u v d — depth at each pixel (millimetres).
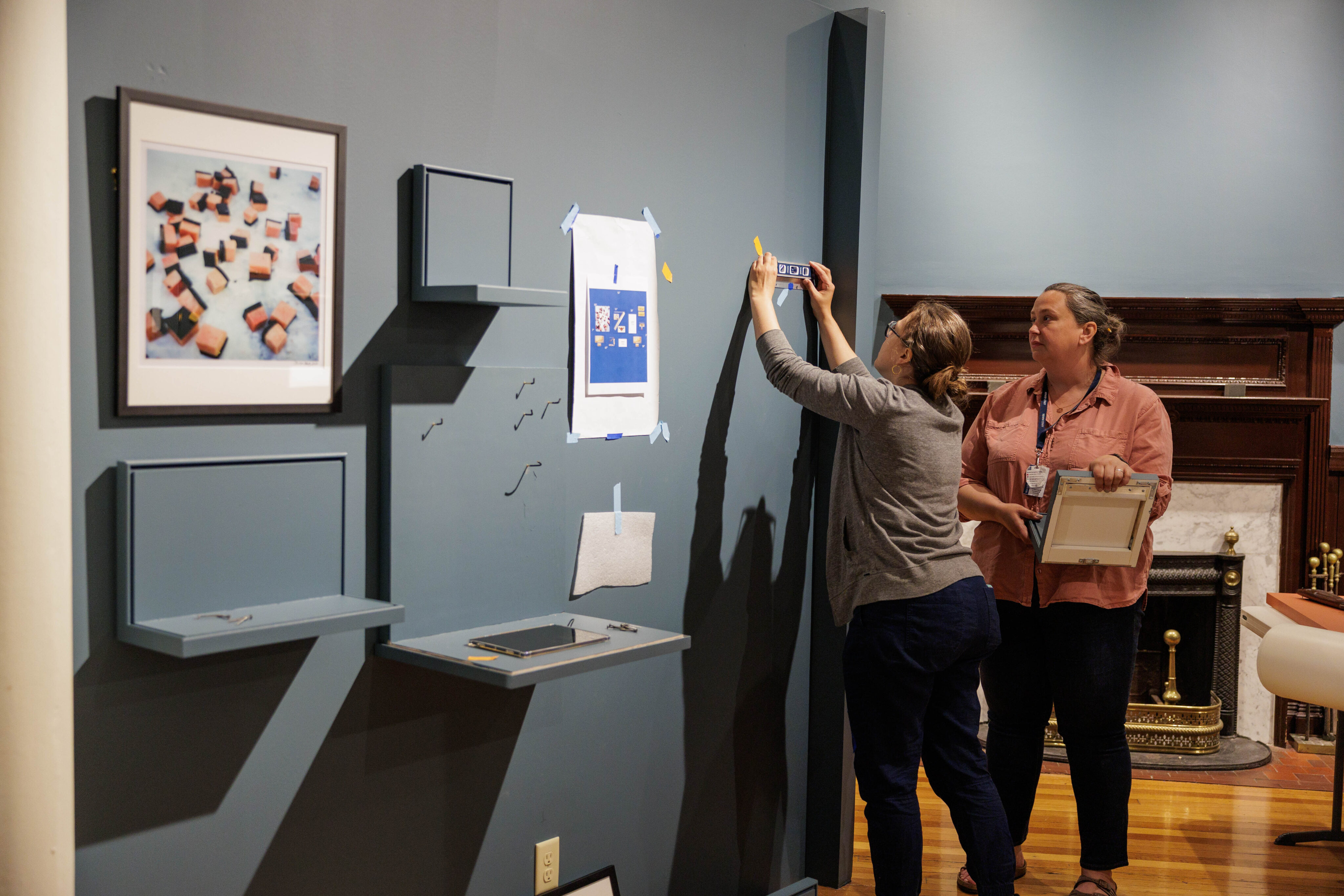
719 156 2457
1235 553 4086
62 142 1371
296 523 1695
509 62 1983
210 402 1586
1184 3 4102
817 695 2859
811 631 2850
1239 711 4160
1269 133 4125
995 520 2617
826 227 2795
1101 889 2621
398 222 1823
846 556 2334
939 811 3455
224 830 1665
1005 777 2770
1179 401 4008
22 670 1383
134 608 1507
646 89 2266
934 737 2402
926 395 2318
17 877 1407
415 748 1926
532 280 2053
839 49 2742
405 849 1924
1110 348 2637
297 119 1651
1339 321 3992
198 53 1544
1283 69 4105
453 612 1927
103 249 1470
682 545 2443
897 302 4148
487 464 1960
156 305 1517
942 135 4180
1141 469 2549
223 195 1578
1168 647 4246
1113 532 2479
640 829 2398
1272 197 4145
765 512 2676
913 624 2213
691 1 2357
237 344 1611
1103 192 4172
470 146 1924
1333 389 4137
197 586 1577
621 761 2340
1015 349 4133
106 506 1497
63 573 1409
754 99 2537
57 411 1385
